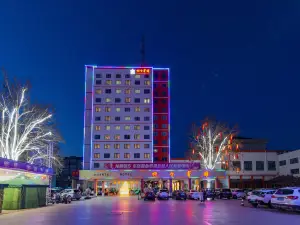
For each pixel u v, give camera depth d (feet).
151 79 346.33
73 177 264.72
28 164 108.47
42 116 151.84
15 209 103.71
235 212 88.07
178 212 88.79
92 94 340.59
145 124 336.29
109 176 254.68
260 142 325.62
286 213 84.33
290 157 264.72
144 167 255.09
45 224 61.11
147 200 170.30
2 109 143.33
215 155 270.87
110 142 331.57
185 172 252.21
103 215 80.43
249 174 281.95
